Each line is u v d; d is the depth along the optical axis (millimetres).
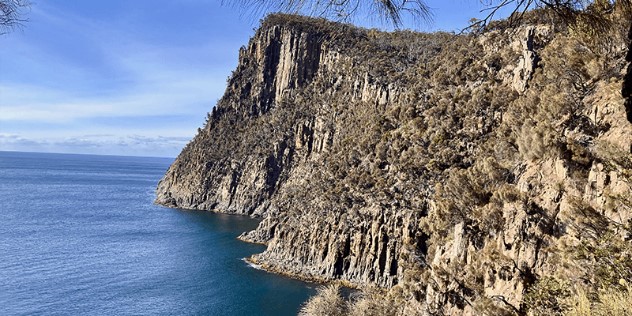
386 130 76125
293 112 136375
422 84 77438
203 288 59250
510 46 58469
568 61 26891
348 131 97312
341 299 42719
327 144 109750
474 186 29578
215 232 102812
